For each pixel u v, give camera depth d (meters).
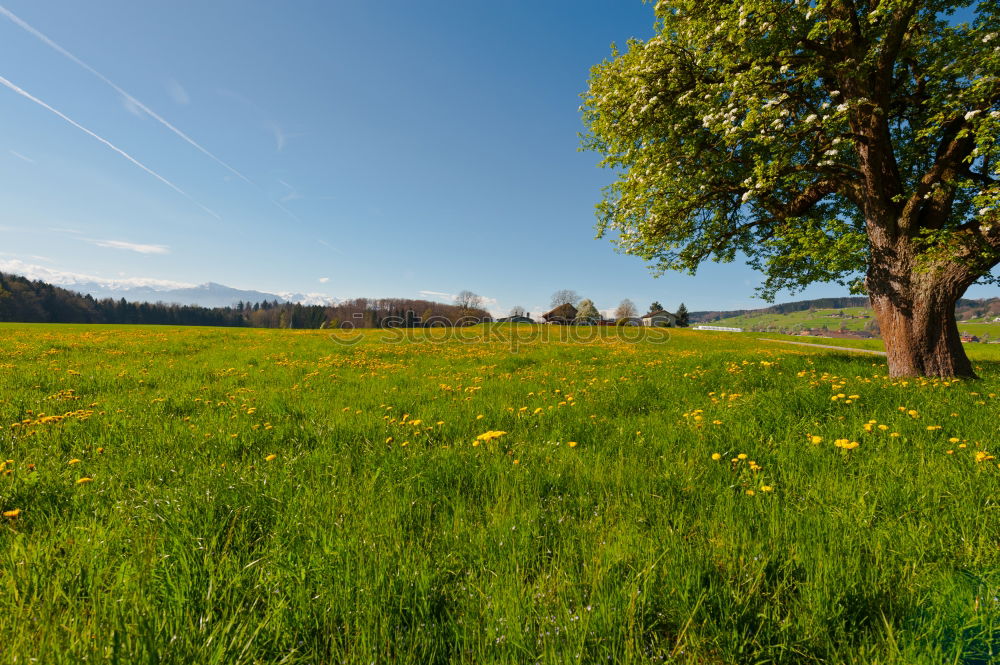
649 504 3.07
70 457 4.34
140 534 2.55
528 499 3.21
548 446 4.61
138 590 2.00
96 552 2.34
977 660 1.68
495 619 1.88
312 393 8.34
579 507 3.11
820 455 3.93
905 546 2.40
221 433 5.09
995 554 2.28
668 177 10.77
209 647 1.71
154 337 24.91
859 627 1.89
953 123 9.16
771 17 8.53
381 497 3.21
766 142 8.88
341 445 4.68
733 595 1.97
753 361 12.72
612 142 12.49
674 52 10.78
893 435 4.13
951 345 8.74
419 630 1.84
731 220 13.15
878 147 9.03
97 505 3.09
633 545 2.43
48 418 5.23
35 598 1.96
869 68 8.57
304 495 3.21
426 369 12.88
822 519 2.65
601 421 5.68
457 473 3.75
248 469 3.79
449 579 2.27
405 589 2.03
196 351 17.78
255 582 2.15
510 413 6.27
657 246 13.39
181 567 2.17
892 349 9.32
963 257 8.21
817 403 5.73
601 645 1.76
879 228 9.48
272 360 14.74
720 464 3.88
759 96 9.33
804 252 10.01
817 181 11.17
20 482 3.33
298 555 2.33
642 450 4.40
